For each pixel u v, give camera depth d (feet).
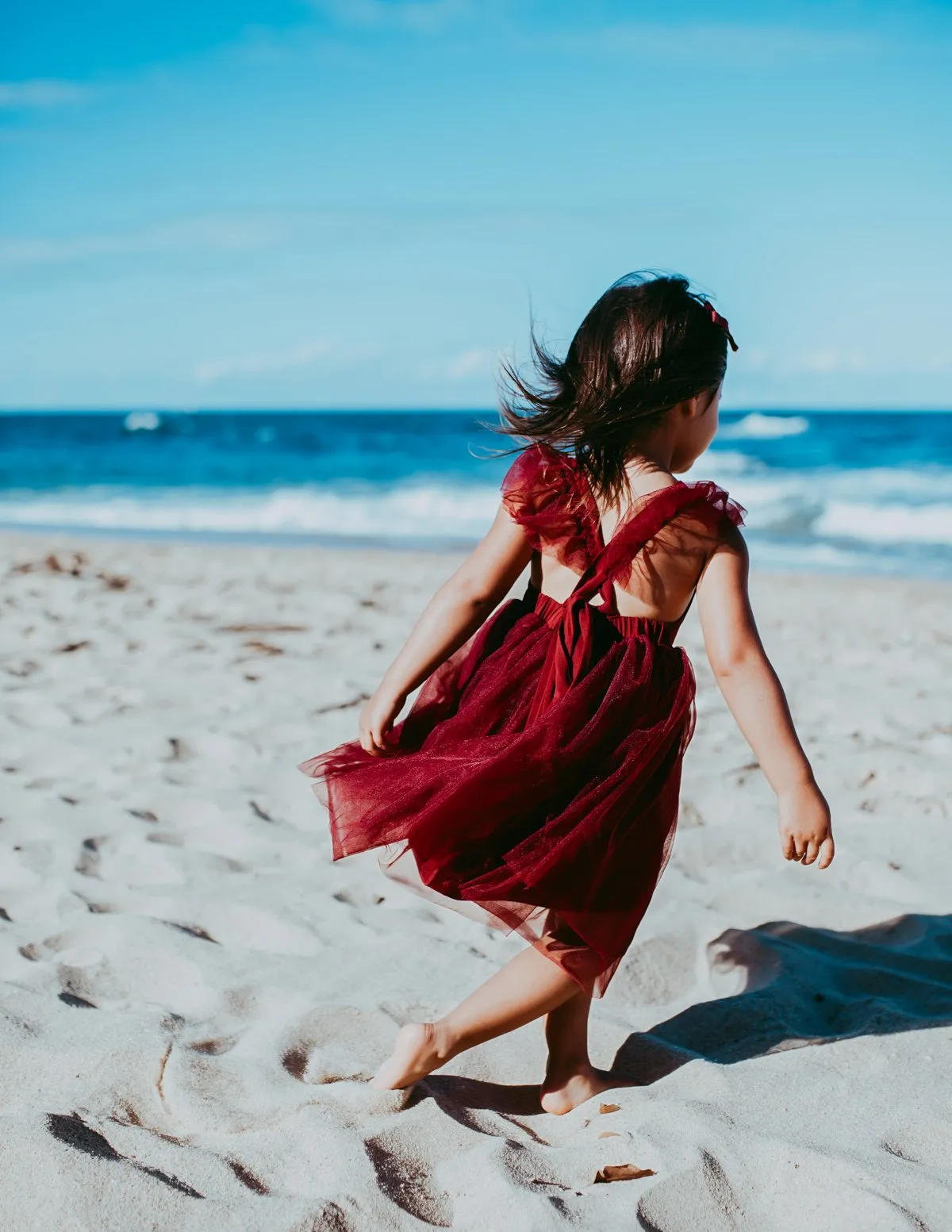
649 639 6.88
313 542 49.75
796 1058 7.59
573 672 6.76
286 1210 5.66
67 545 41.29
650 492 6.91
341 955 9.09
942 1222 5.72
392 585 31.55
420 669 7.11
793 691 19.07
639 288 7.24
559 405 7.12
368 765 7.23
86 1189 5.71
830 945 9.78
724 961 9.46
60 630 22.57
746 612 6.84
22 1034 7.47
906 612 29.78
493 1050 7.87
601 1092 7.29
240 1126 6.64
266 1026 7.91
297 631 23.35
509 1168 6.15
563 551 7.02
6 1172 5.85
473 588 7.12
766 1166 6.19
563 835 6.58
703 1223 5.81
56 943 9.22
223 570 35.09
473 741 6.81
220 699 17.34
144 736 15.08
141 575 32.94
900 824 12.57
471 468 94.27
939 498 64.95
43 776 13.67
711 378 7.14
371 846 6.89
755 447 112.06
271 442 131.13
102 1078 6.99
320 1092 6.89
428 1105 6.81
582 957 6.82
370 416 196.24
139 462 103.30
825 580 36.27
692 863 11.68
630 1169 6.18
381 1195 5.87
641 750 6.68
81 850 11.16
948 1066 7.43
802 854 6.58
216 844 11.71
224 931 9.78
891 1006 8.49
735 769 14.21
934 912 10.40
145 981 8.75
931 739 16.06
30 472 93.20
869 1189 5.92
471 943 9.56
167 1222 5.57
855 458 98.89
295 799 13.05
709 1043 8.25
